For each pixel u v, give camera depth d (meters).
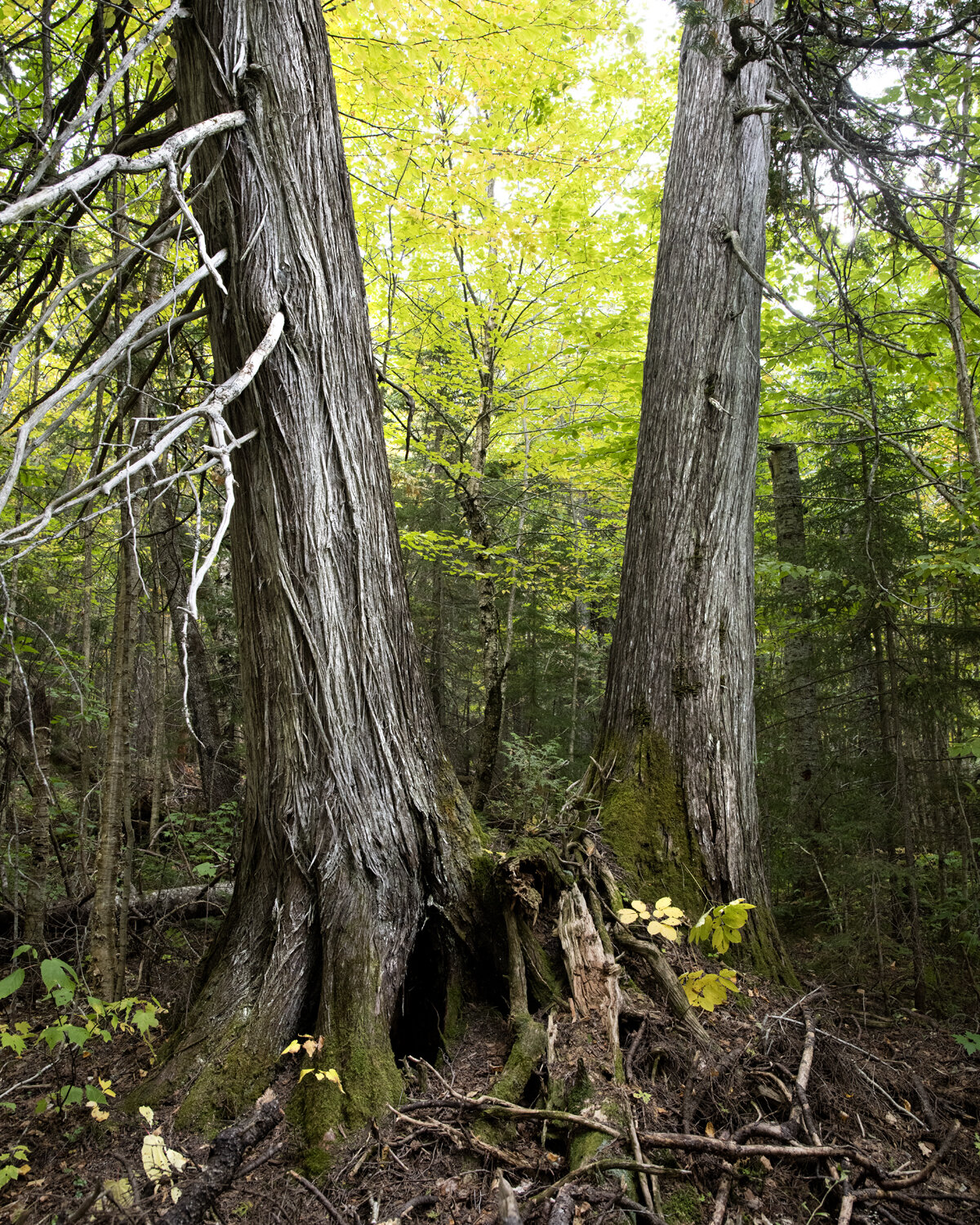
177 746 7.93
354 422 3.12
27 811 5.86
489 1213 2.13
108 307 3.20
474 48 4.73
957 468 5.41
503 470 9.77
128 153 3.21
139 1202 2.14
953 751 3.19
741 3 3.16
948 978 4.29
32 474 3.56
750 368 4.36
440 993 3.13
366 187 5.65
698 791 3.87
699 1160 2.39
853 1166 2.40
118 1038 3.30
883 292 5.37
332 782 2.98
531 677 10.76
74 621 8.00
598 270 6.43
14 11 3.80
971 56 2.86
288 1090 2.63
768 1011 3.23
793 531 6.51
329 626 3.00
